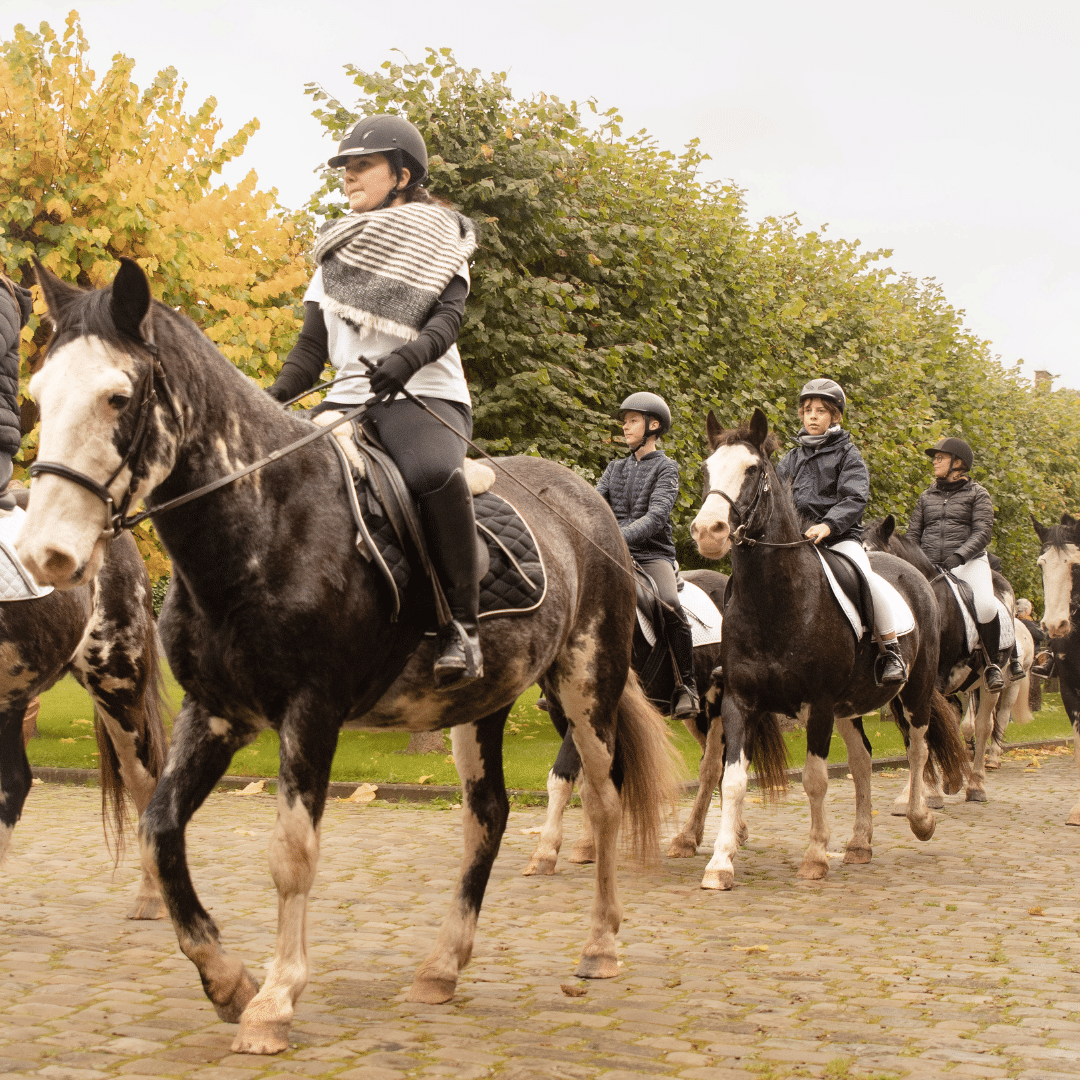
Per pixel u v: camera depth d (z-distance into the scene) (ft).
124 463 9.56
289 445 11.23
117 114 36.83
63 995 12.84
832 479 24.21
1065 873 22.49
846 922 17.87
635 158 47.57
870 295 60.44
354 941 15.97
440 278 12.30
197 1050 11.00
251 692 10.89
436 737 39.34
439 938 13.34
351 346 12.75
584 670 14.67
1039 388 97.60
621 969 14.73
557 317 38.99
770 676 21.44
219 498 10.59
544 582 13.28
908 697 26.09
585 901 19.21
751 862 23.48
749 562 21.40
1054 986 14.24
